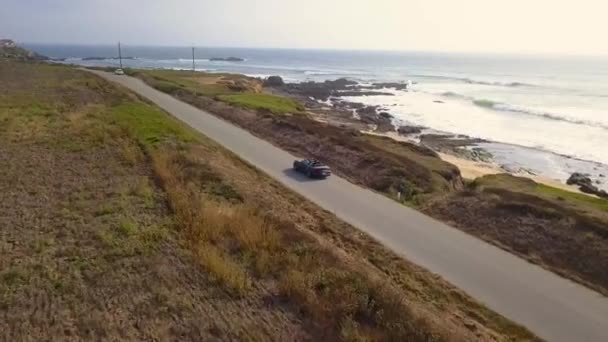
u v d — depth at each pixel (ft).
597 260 58.03
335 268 51.80
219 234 59.62
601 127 197.77
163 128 119.03
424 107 264.52
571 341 43.88
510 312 48.55
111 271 50.90
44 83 201.98
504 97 301.22
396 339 40.37
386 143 131.34
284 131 128.36
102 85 202.28
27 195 73.41
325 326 42.70
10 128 114.83
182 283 49.26
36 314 43.01
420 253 61.36
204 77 289.12
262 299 47.01
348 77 487.20
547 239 63.93
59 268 51.29
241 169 94.89
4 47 502.38
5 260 52.47
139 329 41.52
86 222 63.41
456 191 89.66
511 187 89.10
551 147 166.40
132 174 84.94
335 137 119.85
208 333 41.45
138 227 61.82
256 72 544.21
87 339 39.96
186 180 80.48
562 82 404.16
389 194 86.84
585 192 115.65
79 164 90.12
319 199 80.12
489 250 63.16
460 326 45.14
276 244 57.16
